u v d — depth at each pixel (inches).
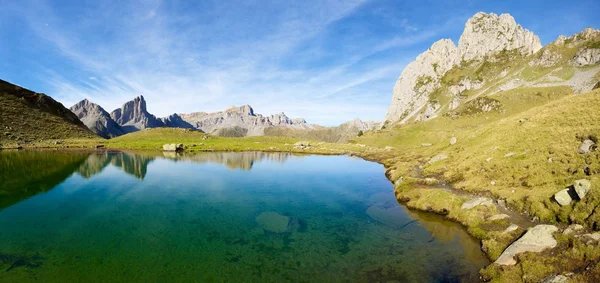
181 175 2278.5
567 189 970.7
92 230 1053.8
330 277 748.6
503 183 1368.1
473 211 1130.7
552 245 735.7
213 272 769.6
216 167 2822.3
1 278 700.0
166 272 762.8
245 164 3152.1
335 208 1414.9
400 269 787.4
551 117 1787.6
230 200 1541.6
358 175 2450.8
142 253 872.9
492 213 1090.7
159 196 1585.9
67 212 1259.8
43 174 2119.8
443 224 1145.4
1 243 916.6
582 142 1315.2
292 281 727.1
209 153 4507.9
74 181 1923.0
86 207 1344.7
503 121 2427.4
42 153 3553.2
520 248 759.7
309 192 1770.4
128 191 1681.8
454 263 812.6
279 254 887.7
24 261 796.0
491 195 1304.1
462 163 1873.8
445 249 908.0
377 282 721.6
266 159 3769.7
